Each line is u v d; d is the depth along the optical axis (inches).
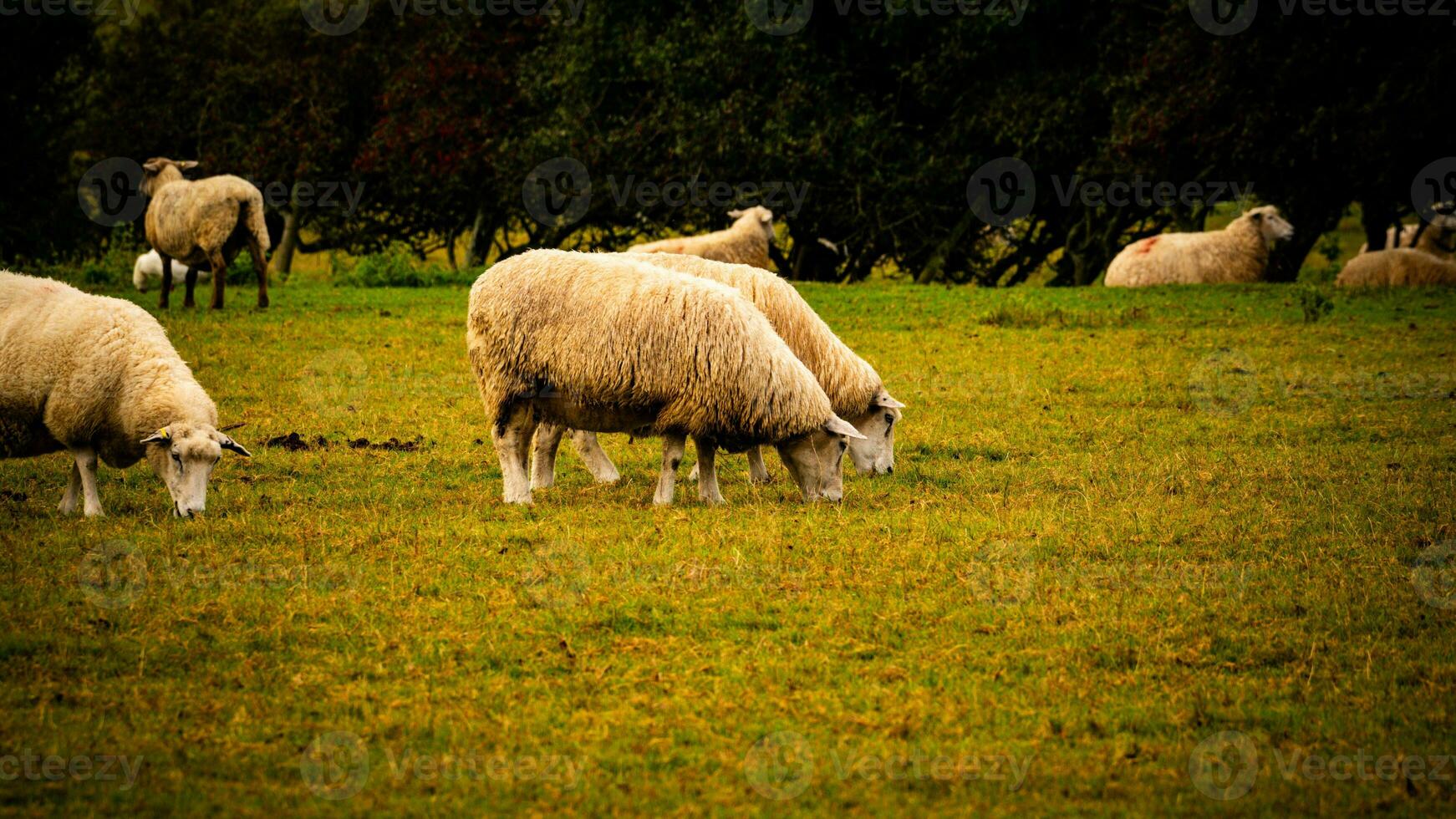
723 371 714.2
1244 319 1486.2
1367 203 2069.4
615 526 692.7
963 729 478.6
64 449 729.6
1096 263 2372.0
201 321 1354.6
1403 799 433.4
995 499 773.9
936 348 1325.0
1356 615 590.9
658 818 415.2
